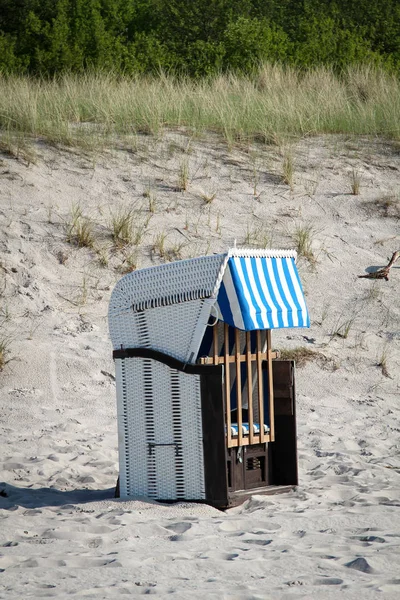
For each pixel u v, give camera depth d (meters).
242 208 31.61
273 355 15.93
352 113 40.12
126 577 10.31
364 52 65.62
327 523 12.99
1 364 22.80
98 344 24.39
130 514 13.38
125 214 30.27
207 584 10.00
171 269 14.38
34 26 73.25
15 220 29.12
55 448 18.27
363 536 12.16
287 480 15.71
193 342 14.21
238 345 14.86
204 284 14.01
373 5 85.56
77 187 31.55
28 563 10.84
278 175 33.84
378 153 36.53
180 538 12.11
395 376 24.17
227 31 64.00
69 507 13.99
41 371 22.78
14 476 16.31
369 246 30.38
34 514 13.60
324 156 35.81
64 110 37.19
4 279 26.52
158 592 9.66
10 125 35.16
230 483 14.70
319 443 19.19
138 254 28.56
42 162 32.62
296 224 31.05
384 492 15.10
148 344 14.62
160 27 84.50
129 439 14.73
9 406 21.16
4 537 12.20
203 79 45.12
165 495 14.47
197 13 82.62
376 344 25.58
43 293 26.33
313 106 40.19
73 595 9.53
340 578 10.16
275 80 44.06
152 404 14.54
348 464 17.25
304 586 9.86
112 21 84.94
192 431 14.26
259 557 11.12
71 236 28.80
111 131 35.75
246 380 15.48
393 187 33.91
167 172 33.25
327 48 64.69
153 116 36.66
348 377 23.88
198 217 30.78
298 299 14.99
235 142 36.19
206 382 14.14
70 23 78.69
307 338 25.55
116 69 61.88
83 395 22.03
